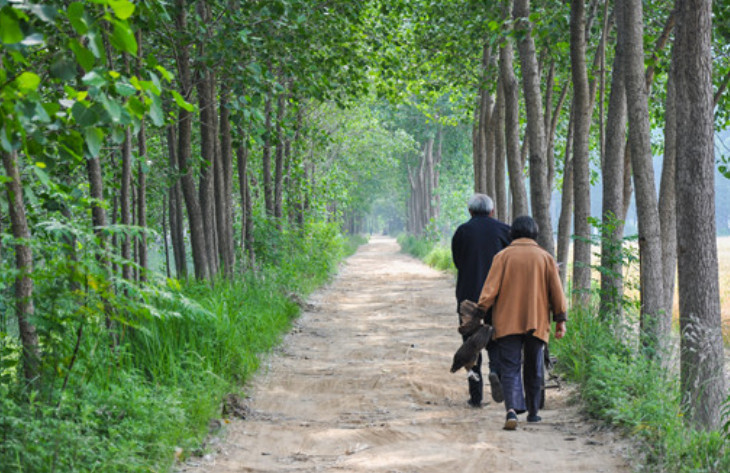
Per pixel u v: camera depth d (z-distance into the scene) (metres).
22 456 5.40
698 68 7.85
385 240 119.50
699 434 6.81
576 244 14.69
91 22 4.29
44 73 7.36
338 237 40.97
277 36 13.04
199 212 16.03
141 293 6.56
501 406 9.38
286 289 20.88
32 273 6.12
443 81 24.41
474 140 28.31
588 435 7.58
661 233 12.40
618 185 12.45
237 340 11.12
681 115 7.94
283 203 27.92
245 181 21.36
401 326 16.98
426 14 20.84
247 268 20.67
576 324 11.71
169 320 9.93
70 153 5.34
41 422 5.73
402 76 22.14
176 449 6.83
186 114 14.84
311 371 11.55
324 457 7.05
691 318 7.57
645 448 6.74
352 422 8.52
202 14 15.45
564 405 9.15
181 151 15.12
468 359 8.26
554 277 8.17
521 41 14.57
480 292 9.05
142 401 7.12
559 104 21.58
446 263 36.59
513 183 16.86
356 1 15.37
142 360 9.05
